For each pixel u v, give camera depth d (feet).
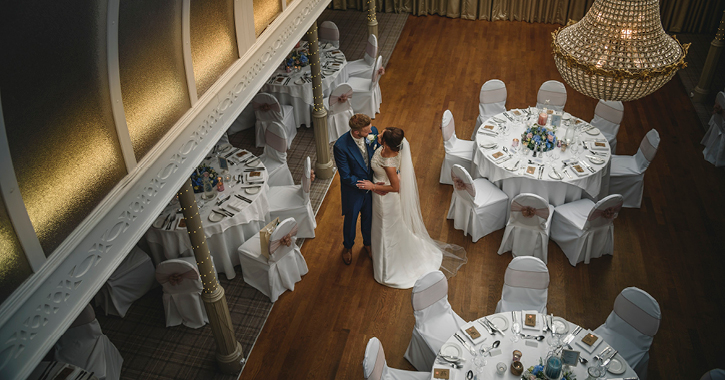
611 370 12.65
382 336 16.94
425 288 14.57
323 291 18.57
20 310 6.84
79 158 7.80
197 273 16.21
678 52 11.28
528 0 35.83
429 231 20.97
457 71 31.30
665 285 18.34
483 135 21.07
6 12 5.96
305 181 19.16
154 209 9.98
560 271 19.06
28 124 6.67
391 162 16.35
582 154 19.80
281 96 25.85
